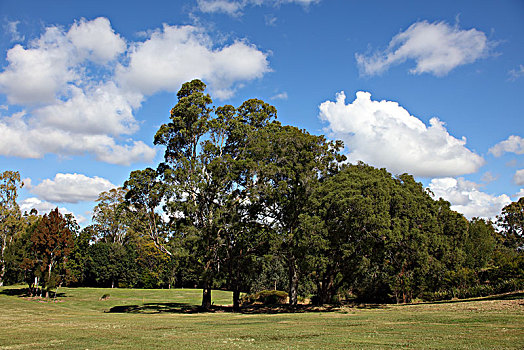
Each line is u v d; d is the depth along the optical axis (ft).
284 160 97.71
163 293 176.86
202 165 103.09
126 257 222.69
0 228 167.32
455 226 119.34
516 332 40.32
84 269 213.87
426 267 96.63
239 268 107.96
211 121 108.58
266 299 125.39
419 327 49.88
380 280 119.96
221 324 64.03
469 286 108.68
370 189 90.38
